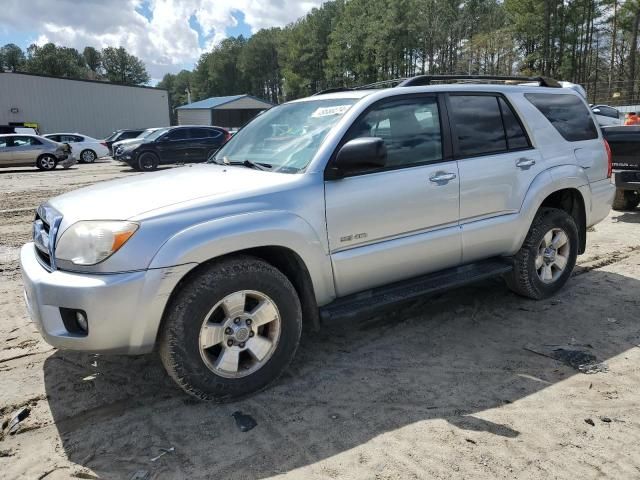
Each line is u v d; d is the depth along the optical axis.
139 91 46.16
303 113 3.96
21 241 7.69
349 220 3.44
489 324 4.32
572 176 4.68
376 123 3.65
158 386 3.42
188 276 3.01
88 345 2.83
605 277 5.45
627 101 43.09
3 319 4.59
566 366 3.60
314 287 3.39
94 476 2.58
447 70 53.69
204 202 3.03
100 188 3.50
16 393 3.36
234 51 121.69
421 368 3.61
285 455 2.71
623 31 53.88
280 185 3.24
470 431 2.88
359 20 66.75
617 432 2.85
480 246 4.16
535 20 54.09
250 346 3.19
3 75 39.72
